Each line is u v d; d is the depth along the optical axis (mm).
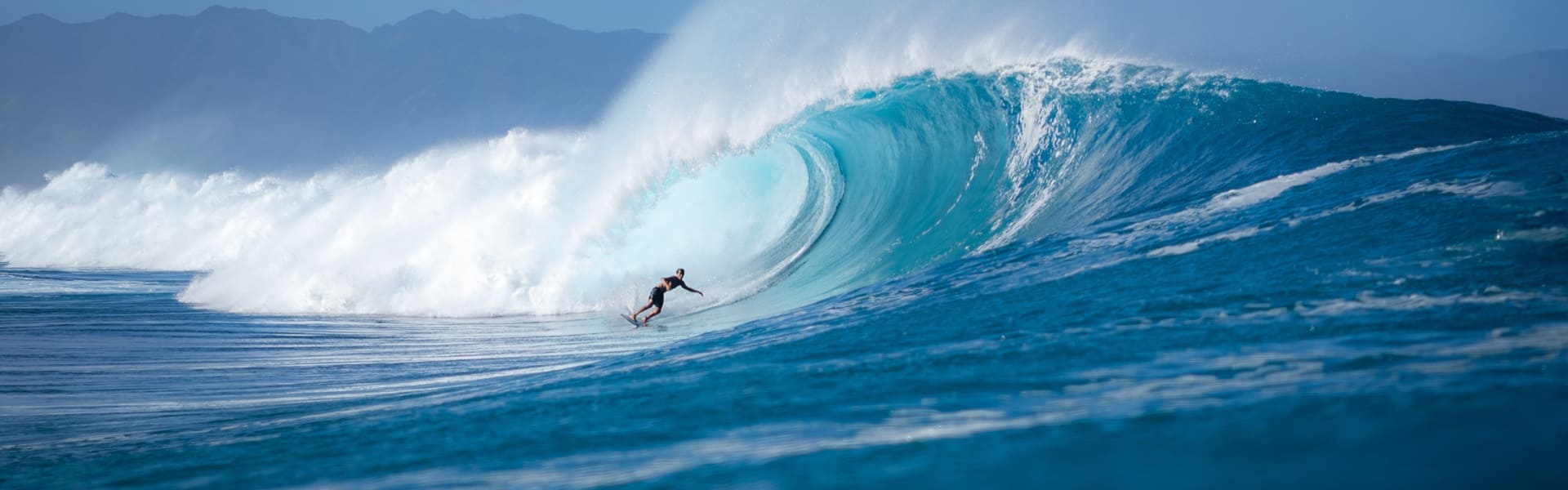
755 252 46469
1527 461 7020
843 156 48094
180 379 26953
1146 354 14109
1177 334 15375
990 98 45688
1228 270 20625
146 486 13078
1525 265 16734
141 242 108812
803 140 48344
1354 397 9734
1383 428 8375
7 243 114312
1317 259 20031
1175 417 9773
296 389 24938
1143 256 24641
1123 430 9516
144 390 25047
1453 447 7582
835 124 48250
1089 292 21125
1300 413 9281
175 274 86188
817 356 18609
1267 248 22172
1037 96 44406
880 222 44438
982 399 12422
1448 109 38844
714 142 47375
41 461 15711
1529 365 10570
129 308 50312
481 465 12062
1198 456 8242
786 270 42594
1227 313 16594
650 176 47219
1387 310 14984
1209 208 29969
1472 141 34438
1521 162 26875
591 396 17078
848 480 8906
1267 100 40688
